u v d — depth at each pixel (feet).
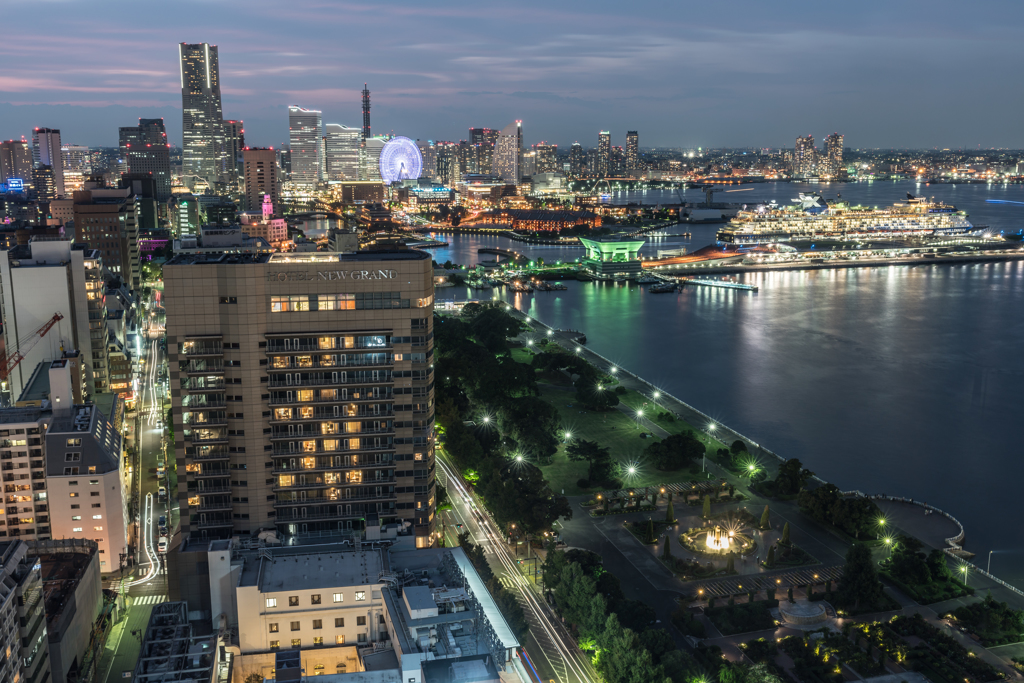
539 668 557.33
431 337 640.17
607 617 577.43
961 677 540.11
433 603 474.90
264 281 593.01
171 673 438.81
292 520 627.46
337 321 609.01
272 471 620.90
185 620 531.50
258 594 508.53
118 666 565.53
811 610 618.44
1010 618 602.44
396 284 609.83
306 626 516.73
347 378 619.67
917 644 581.53
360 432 627.46
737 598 652.07
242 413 606.14
